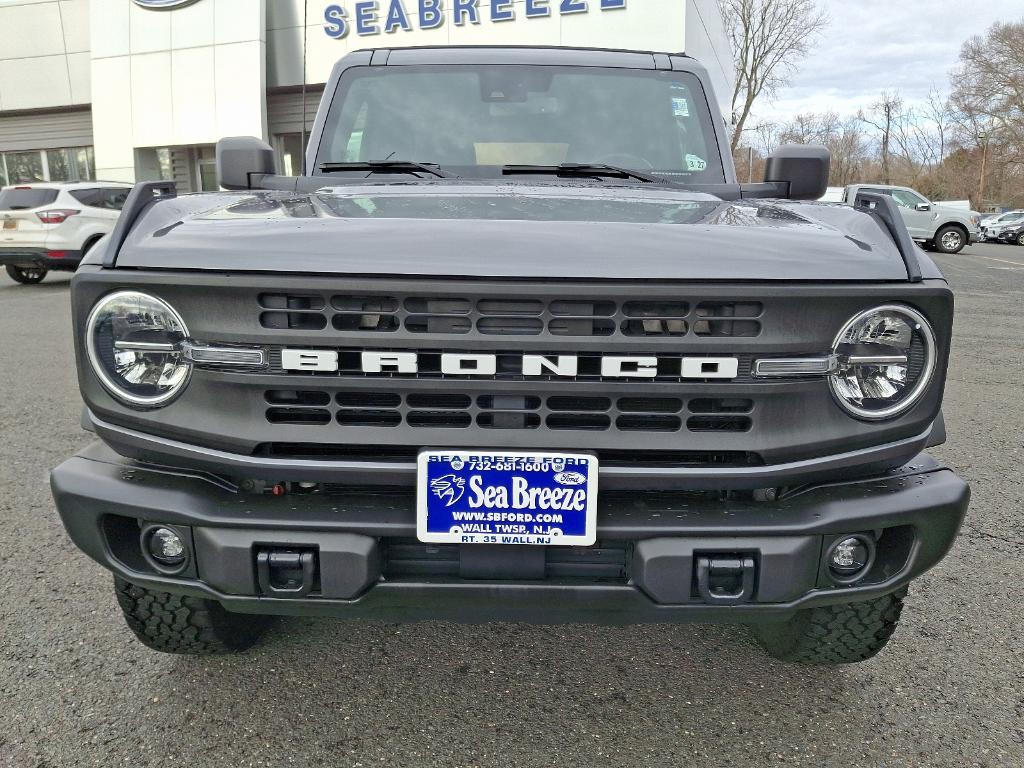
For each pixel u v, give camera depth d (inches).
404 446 68.4
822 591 70.7
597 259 66.7
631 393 66.8
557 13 678.5
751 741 82.7
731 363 66.6
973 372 271.6
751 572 68.9
